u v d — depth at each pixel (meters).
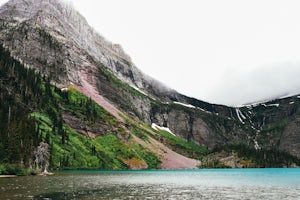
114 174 156.88
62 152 193.50
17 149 130.88
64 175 130.75
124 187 84.44
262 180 129.12
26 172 125.75
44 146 157.88
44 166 148.25
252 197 67.62
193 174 187.88
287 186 97.56
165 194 70.31
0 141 130.50
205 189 85.44
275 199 64.25
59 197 58.28
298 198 66.12
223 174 190.25
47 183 85.88
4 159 126.50
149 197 63.72
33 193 62.59
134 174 167.88
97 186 83.44
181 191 78.56
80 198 58.12
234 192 77.75
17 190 66.75
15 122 141.50
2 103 169.88
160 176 155.62
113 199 58.12
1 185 77.56
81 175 134.88
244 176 165.25
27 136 140.00
